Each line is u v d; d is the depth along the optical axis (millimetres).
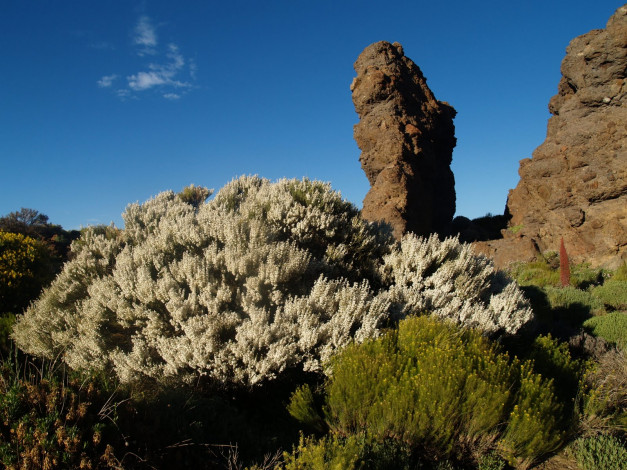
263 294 6266
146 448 3357
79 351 5457
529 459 4160
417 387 4273
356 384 4410
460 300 7523
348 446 3547
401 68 28891
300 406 4496
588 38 21375
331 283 6188
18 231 29703
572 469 4191
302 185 9016
